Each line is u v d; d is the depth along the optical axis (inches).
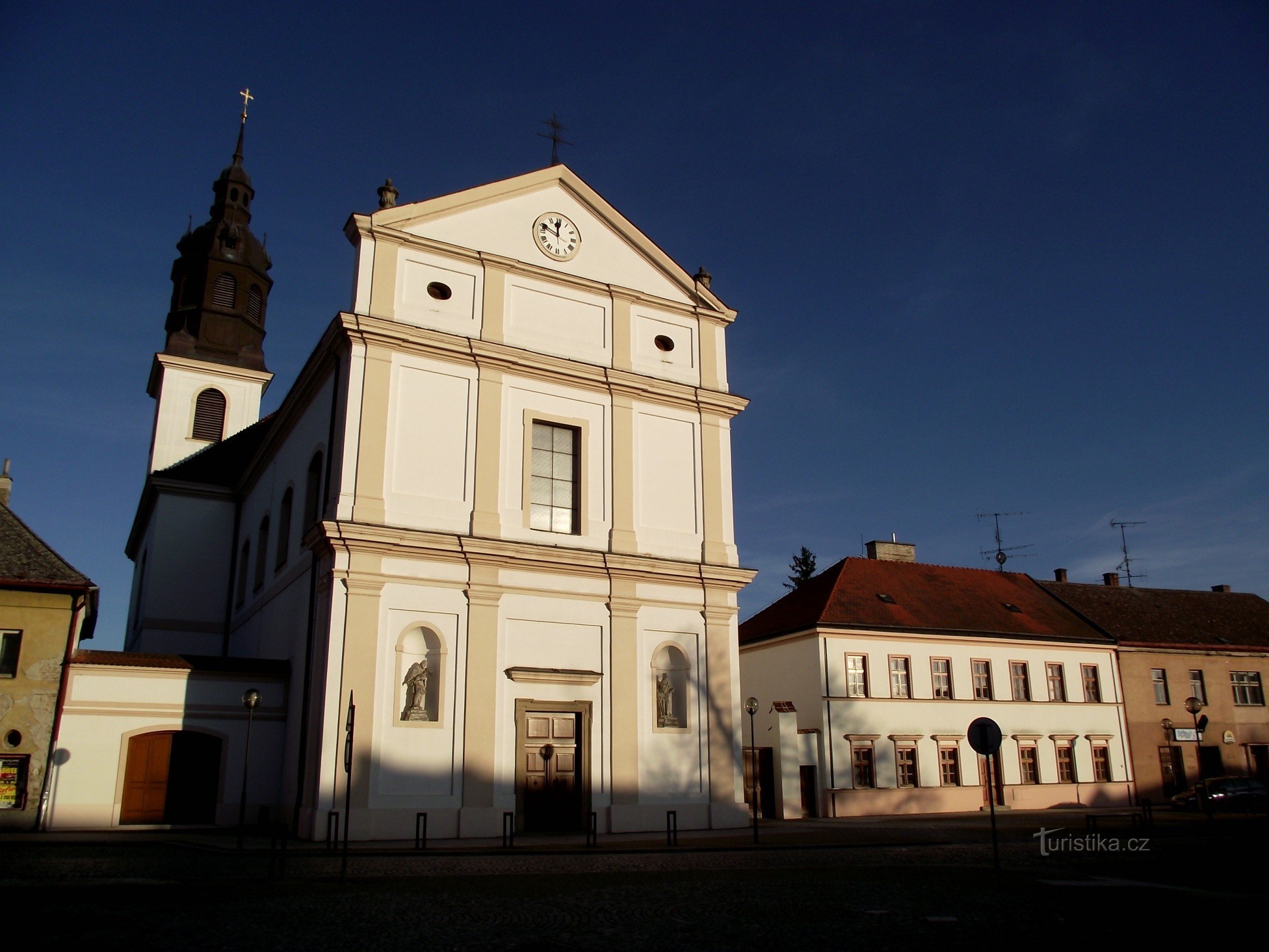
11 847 724.0
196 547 1360.7
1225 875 590.9
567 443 989.8
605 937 393.1
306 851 701.3
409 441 894.4
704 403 1067.3
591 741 909.2
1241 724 1706.4
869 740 1387.8
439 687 850.1
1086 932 405.1
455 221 977.5
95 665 904.9
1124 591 1865.2
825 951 367.2
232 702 934.4
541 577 922.7
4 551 925.2
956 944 380.2
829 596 1496.1
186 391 1667.1
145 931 391.2
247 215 1795.0
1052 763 1534.2
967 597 1646.2
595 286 1036.5
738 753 984.9
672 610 989.2
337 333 896.9
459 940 382.6
